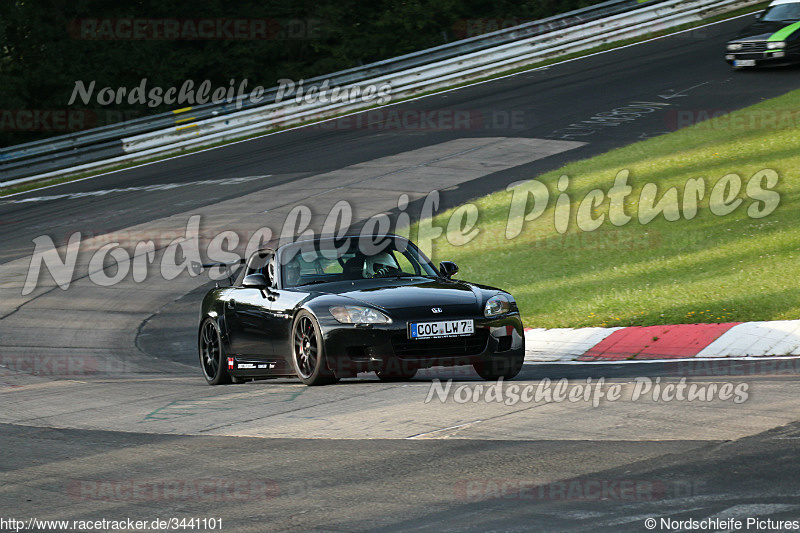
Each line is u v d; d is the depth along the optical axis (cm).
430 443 1447
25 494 1335
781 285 2764
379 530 1068
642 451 1317
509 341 1994
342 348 1922
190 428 1708
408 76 7869
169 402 2034
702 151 4641
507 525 1055
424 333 1906
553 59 8069
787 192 3803
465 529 1052
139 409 1970
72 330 3481
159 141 7650
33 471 1473
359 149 6322
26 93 9562
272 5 10225
